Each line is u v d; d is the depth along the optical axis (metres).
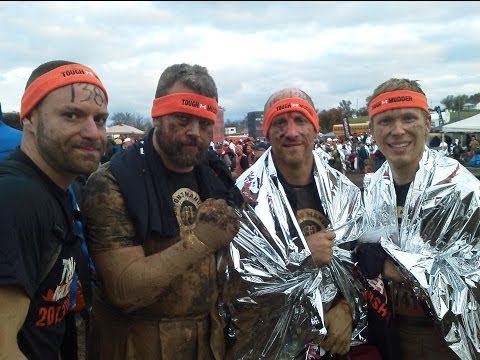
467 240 2.26
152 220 1.85
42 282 1.52
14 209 1.40
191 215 2.03
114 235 1.81
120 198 1.84
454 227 2.28
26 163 1.58
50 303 1.56
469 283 2.21
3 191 1.42
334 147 22.73
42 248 1.48
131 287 1.72
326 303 2.26
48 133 1.55
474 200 2.24
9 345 1.36
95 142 1.60
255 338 2.15
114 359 1.94
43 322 1.55
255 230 2.17
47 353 1.57
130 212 1.83
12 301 1.38
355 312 2.41
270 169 2.36
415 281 2.21
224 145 19.64
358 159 21.91
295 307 2.15
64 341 1.75
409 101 2.38
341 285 2.32
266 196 2.24
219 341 2.07
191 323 1.97
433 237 2.31
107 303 1.98
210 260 2.02
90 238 1.84
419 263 2.21
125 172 1.87
